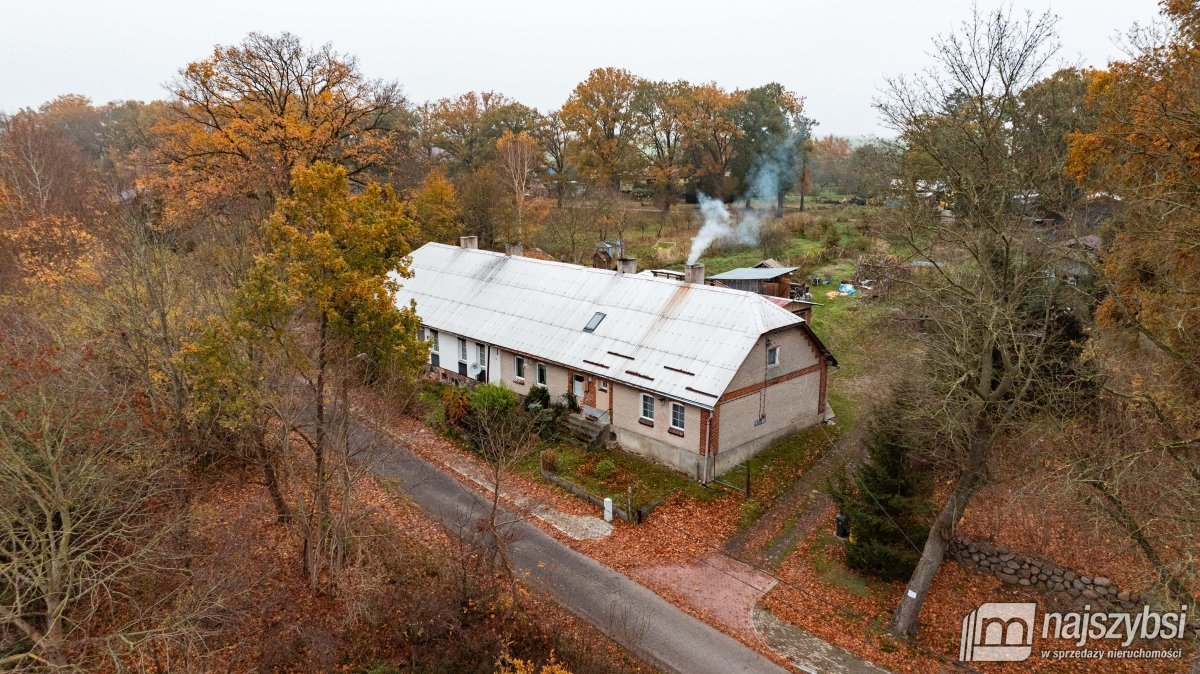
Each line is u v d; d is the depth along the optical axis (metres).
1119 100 19.34
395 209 18.42
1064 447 17.89
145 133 50.88
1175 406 17.08
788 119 77.06
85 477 16.48
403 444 26.05
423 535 22.17
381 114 46.31
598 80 72.12
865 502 20.62
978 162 18.97
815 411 31.08
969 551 20.88
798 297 48.06
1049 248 16.70
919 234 22.16
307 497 23.27
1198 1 19.17
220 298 23.48
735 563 21.67
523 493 25.42
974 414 16.89
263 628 17.66
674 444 26.73
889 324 28.86
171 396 21.94
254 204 34.97
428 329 37.03
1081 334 22.55
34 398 16.72
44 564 14.72
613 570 21.23
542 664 16.67
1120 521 15.09
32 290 25.38
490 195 57.56
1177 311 16.14
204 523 20.34
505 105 80.50
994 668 17.39
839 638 18.47
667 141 75.88
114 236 25.17
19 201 41.03
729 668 17.31
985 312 16.84
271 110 41.78
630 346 28.88
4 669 15.09
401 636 17.33
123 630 15.12
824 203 82.00
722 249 63.75
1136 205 17.36
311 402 18.33
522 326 32.78
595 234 60.47
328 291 16.80
